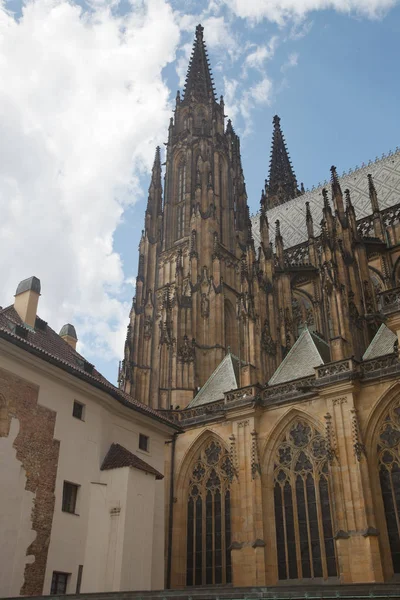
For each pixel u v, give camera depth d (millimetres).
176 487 74875
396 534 57969
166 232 115188
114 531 52500
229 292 104875
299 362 76625
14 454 47656
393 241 101312
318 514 63375
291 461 67625
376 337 73312
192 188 115938
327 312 74812
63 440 52750
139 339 103938
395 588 27719
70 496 52906
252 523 65562
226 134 129875
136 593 32219
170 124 128750
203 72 135625
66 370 53156
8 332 47969
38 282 62000
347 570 56875
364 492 58938
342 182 130750
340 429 63250
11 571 44656
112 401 59406
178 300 96250
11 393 48688
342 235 86562
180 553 71438
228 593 29906
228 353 90312
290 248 114375
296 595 28641
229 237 115062
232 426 72812
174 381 88188
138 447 63469
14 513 46250
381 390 63250
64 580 49750
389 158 124750
